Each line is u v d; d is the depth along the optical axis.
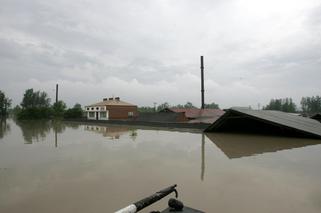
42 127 30.00
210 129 19.48
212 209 4.76
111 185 6.41
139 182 6.63
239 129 20.09
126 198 5.48
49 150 11.98
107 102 49.53
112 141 15.09
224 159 9.42
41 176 7.39
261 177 6.94
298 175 7.09
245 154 10.41
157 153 10.81
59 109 55.84
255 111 18.28
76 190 6.08
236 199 5.27
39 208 5.06
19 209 5.05
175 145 13.13
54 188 6.27
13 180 7.02
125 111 48.41
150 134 19.38
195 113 37.69
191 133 19.73
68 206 5.12
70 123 39.88
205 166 8.30
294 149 11.48
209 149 11.78
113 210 4.88
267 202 5.09
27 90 78.69
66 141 15.42
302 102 77.94
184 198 5.35
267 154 10.35
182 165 8.48
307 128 15.77
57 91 59.88
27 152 11.47
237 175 7.17
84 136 18.38
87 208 4.99
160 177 7.06
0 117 67.31
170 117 34.78
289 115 20.78
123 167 8.29
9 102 69.56
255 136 16.50
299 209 4.73
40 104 79.56
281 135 16.78
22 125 34.62
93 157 10.07
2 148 12.75
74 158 9.94
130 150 11.64
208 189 5.94
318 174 7.16
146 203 2.93
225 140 14.88
